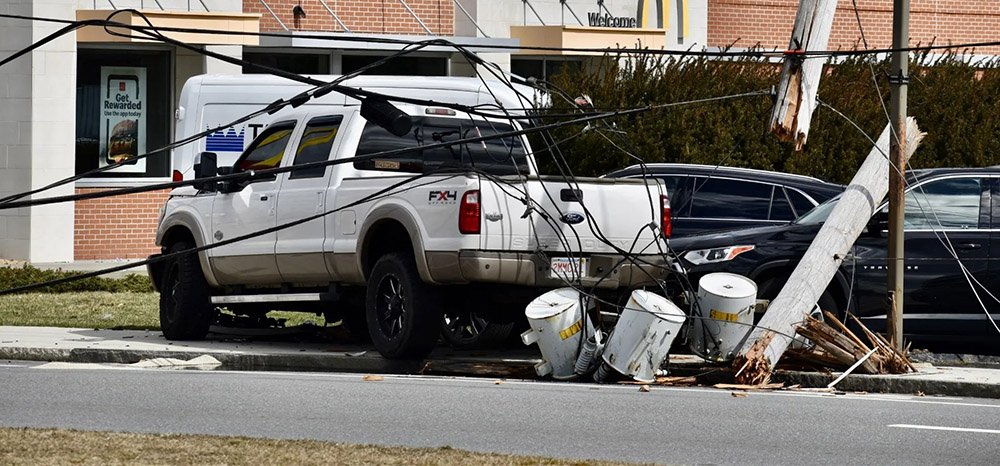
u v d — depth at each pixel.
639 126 59.00
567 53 80.88
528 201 34.31
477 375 34.53
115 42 71.31
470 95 54.94
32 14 68.88
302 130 39.16
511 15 81.75
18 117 69.38
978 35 96.81
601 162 59.00
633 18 84.25
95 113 72.62
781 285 37.88
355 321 42.09
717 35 89.62
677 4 84.88
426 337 35.28
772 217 43.41
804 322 34.00
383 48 77.56
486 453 22.62
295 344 40.75
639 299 32.75
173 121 73.81
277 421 26.58
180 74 73.44
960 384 32.53
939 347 41.31
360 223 36.53
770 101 60.03
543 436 25.19
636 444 24.44
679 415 27.83
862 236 38.16
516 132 30.88
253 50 76.00
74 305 51.38
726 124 59.84
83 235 72.00
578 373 33.44
